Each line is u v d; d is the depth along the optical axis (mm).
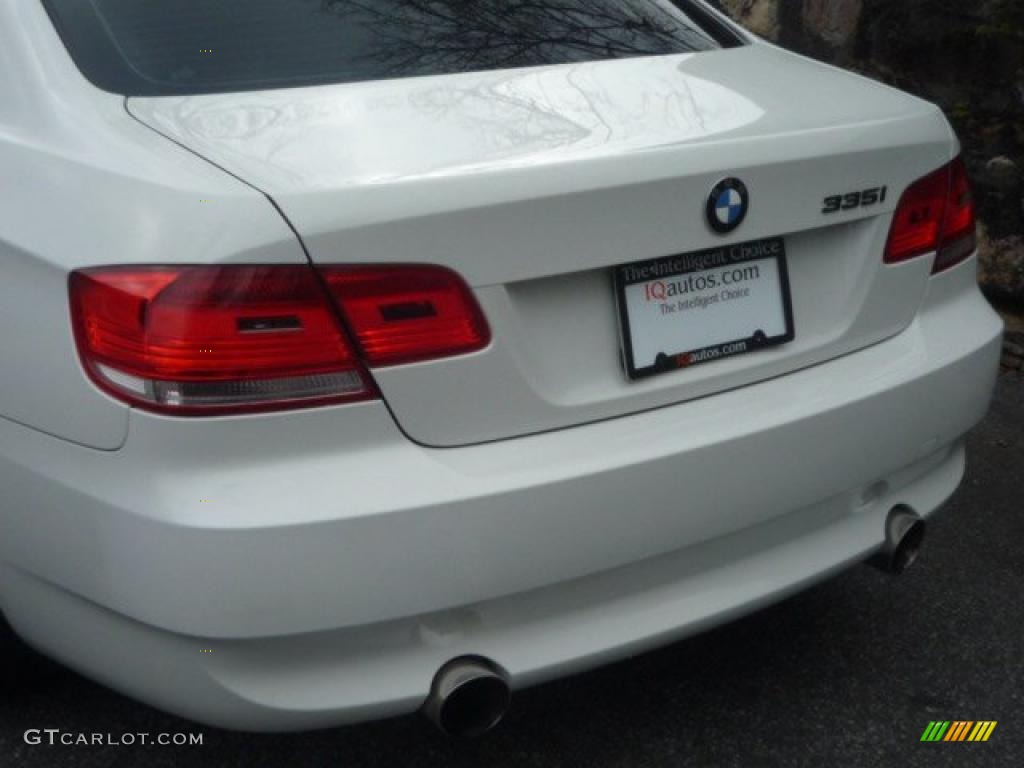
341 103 2109
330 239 1826
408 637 1921
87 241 1904
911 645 2814
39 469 1985
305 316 1829
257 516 1794
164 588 1840
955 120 4750
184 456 1828
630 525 2008
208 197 1843
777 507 2178
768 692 2639
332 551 1814
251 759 2436
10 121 2191
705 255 2145
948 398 2418
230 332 1812
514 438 1979
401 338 1873
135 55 2227
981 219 4660
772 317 2236
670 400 2121
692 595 2139
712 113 2254
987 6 4680
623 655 2074
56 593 2053
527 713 2570
